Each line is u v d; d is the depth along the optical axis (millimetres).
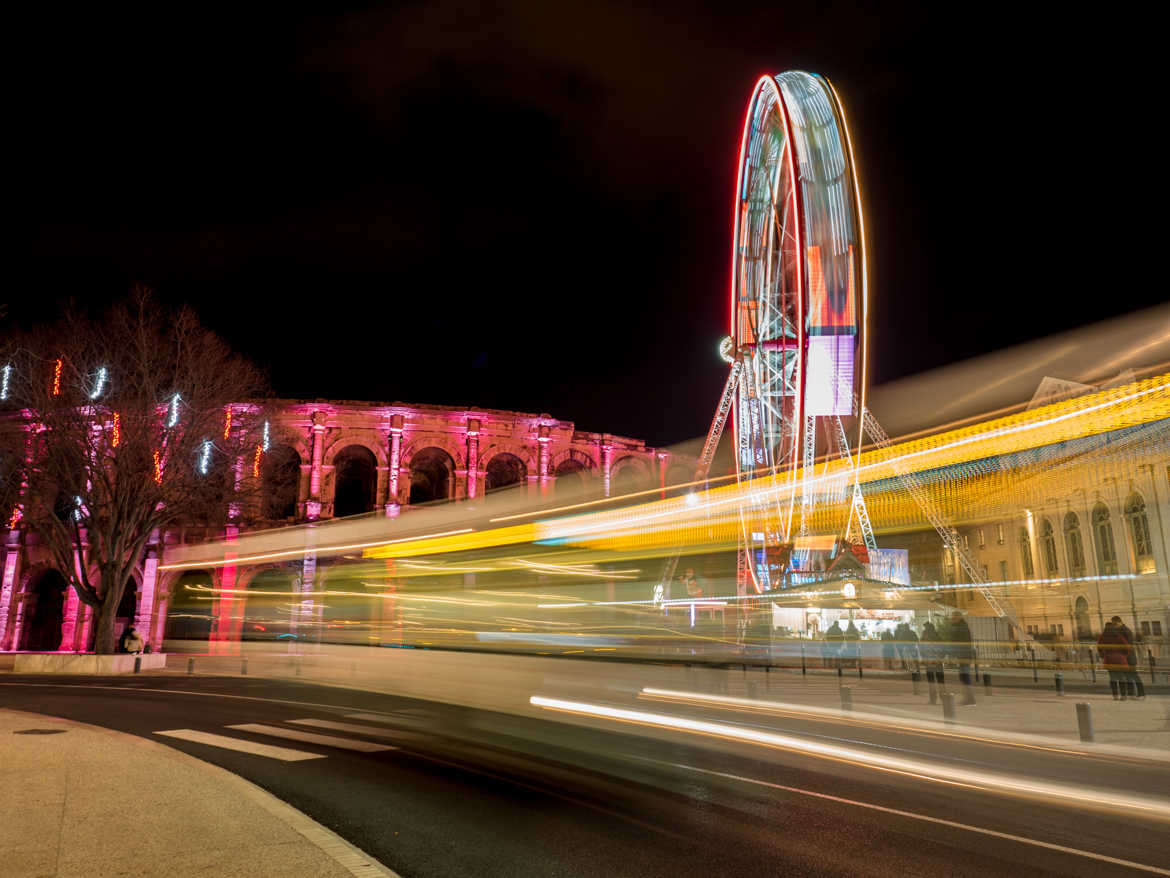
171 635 70375
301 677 32188
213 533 69188
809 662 36969
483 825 9180
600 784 11477
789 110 42500
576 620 71688
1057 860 8016
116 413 38812
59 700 22766
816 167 42250
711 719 18203
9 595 65812
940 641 28172
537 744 15000
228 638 67875
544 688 26484
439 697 23688
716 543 66812
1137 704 23750
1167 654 46906
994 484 68938
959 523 73688
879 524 75375
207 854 7230
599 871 7594
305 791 10805
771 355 50625
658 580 74188
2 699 23031
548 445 80688
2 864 6918
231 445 43125
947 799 10703
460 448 78812
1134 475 53812
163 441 39812
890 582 42156
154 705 21422
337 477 83062
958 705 23000
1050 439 60906
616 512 80250
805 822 9430
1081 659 45750
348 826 9062
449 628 68062
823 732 16797
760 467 49969
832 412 41406
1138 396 54094
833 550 45125
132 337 39250
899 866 7801
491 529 76125
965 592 73500
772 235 50094
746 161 50438
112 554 38188
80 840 7656
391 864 7750
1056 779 12086
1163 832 9117
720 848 8352
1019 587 66625
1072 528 60562
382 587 72875
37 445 40219
